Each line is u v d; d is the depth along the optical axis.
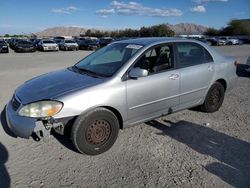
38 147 3.76
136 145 3.87
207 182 2.99
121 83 3.68
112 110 3.72
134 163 3.39
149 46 4.11
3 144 3.83
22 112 3.36
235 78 5.52
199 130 4.43
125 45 4.41
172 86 4.25
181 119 4.90
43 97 3.36
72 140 3.45
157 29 79.56
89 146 3.51
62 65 13.80
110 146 3.71
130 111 3.83
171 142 3.98
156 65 4.13
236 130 4.45
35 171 3.18
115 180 3.03
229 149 3.78
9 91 7.05
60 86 3.60
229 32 79.38
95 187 2.90
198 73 4.64
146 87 3.91
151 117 4.16
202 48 4.89
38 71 11.23
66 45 30.34
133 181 3.01
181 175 3.12
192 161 3.43
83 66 4.44
